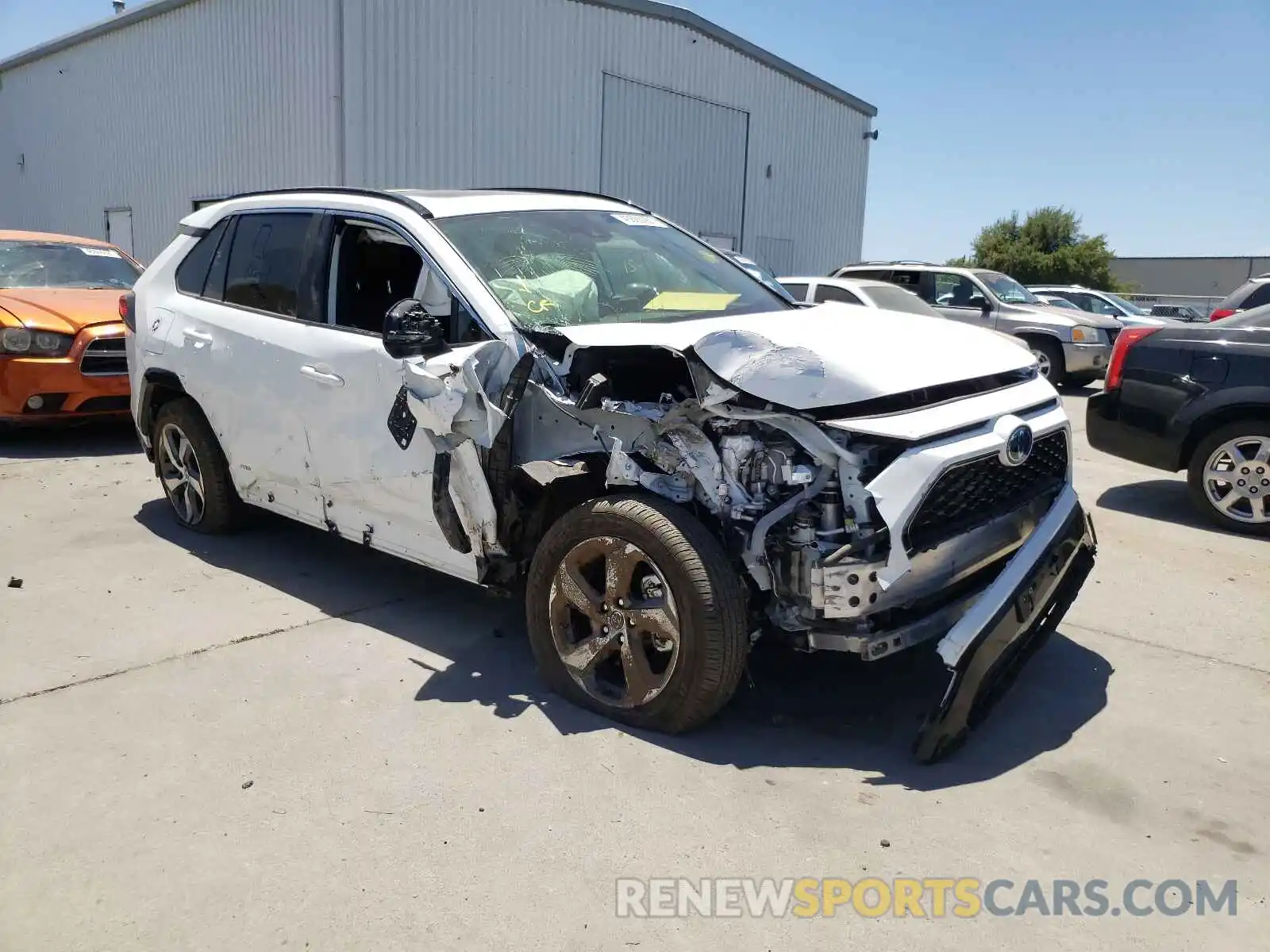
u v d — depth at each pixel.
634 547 3.32
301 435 4.50
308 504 4.64
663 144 20.27
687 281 4.51
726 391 3.14
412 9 15.45
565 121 18.09
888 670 4.02
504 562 3.78
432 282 4.01
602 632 3.49
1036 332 14.23
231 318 4.92
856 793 3.10
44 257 9.01
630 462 3.38
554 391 3.53
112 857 2.74
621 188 19.45
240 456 4.97
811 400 3.02
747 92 22.14
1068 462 3.87
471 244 4.09
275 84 16.11
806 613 3.15
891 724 3.57
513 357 3.60
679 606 3.23
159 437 5.62
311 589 4.84
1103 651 4.29
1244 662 4.19
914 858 2.77
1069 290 21.27
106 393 7.70
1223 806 3.07
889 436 3.01
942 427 3.10
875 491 3.00
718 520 3.34
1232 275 64.12
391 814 2.95
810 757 3.32
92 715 3.54
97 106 20.77
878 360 3.20
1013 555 3.58
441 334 3.64
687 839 2.84
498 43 16.67
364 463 4.18
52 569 5.06
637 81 19.38
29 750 3.29
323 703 3.65
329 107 15.17
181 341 5.19
